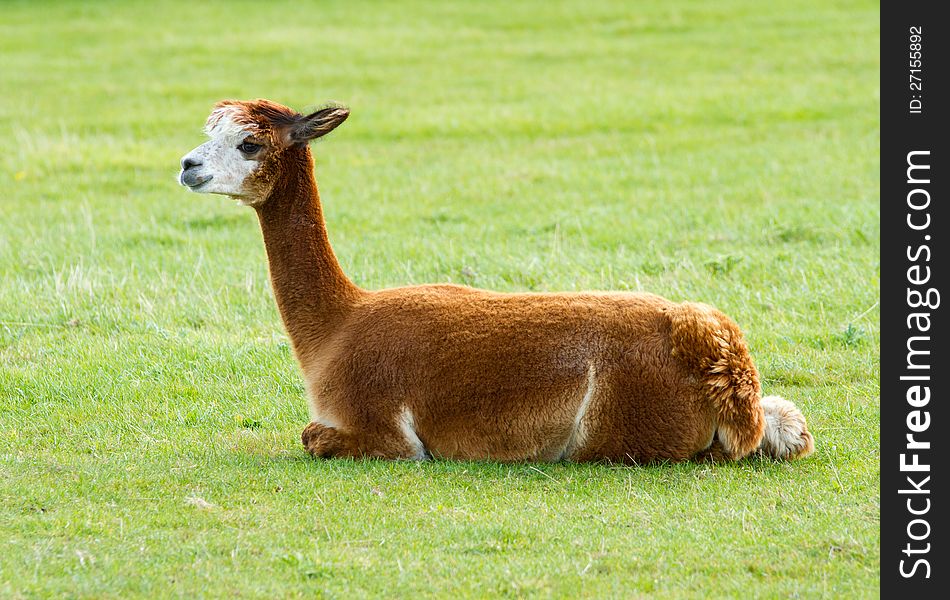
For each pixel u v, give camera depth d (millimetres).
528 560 21109
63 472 26172
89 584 20031
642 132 82438
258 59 107625
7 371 34188
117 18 128500
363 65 105125
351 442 26391
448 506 23703
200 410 31328
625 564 20906
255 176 26953
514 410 25578
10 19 128250
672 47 110312
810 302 40312
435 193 66000
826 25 115938
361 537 22281
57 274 45344
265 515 23344
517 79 99500
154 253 51250
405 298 26875
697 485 24547
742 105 87938
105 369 34562
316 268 27219
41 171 71938
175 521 23000
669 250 49875
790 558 21094
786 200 61406
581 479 24906
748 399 24984
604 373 25234
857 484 24844
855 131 80125
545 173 70438
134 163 74000
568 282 43625
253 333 38812
